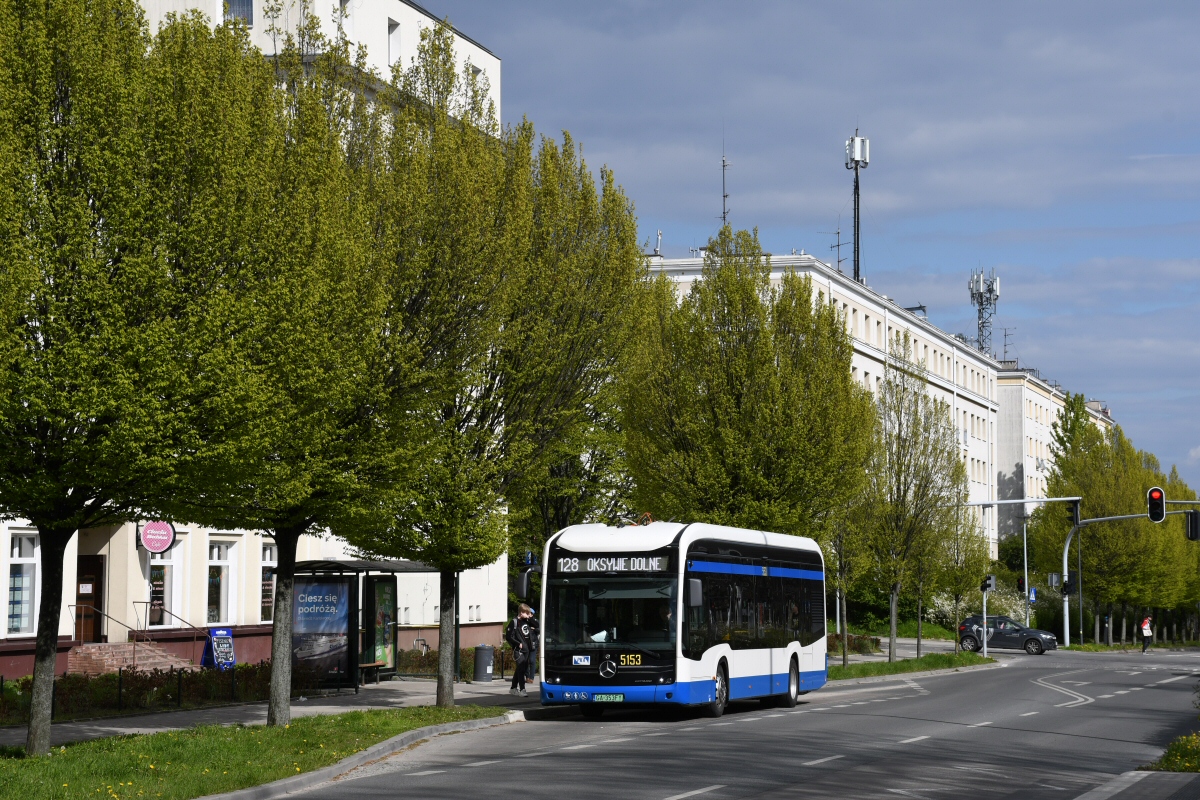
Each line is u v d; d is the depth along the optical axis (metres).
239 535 36.03
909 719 26.02
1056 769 18.05
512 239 23.62
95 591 32.50
